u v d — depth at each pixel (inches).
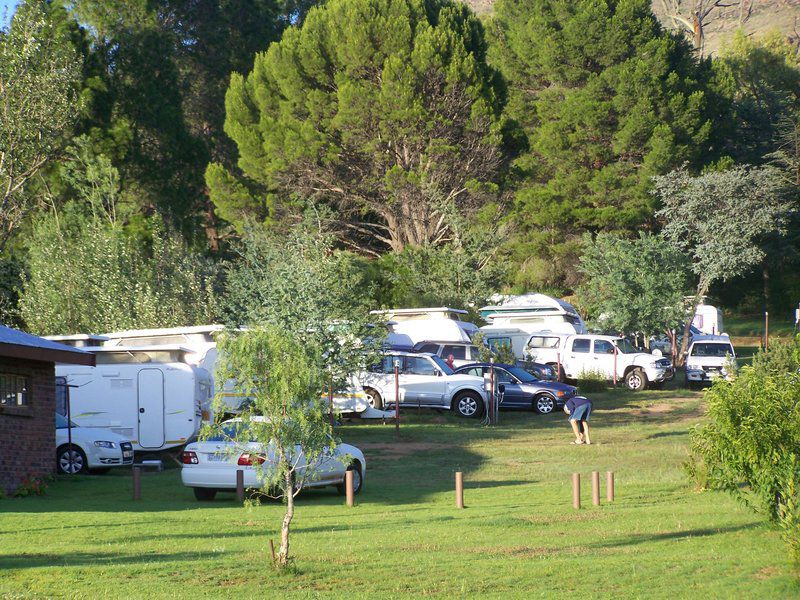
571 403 2397.9
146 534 1243.2
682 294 4549.7
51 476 1876.2
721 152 7170.3
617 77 6309.1
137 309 3518.7
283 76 5231.3
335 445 1095.6
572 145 6417.3
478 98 5000.0
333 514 1473.9
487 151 5029.5
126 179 5447.8
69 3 5836.6
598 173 6240.2
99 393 2293.3
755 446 1119.6
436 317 3531.0
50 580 940.6
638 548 1143.6
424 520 1391.5
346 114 4899.1
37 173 4690.0
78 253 3715.6
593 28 6392.7
